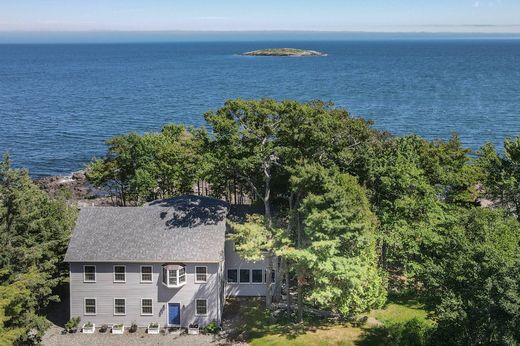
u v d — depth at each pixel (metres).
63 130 120.44
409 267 40.34
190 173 54.56
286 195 44.97
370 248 37.84
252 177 44.81
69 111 147.50
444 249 33.72
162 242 39.41
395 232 40.12
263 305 42.50
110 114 143.12
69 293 42.56
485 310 26.19
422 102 159.38
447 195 49.59
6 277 34.78
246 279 43.78
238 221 42.69
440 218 40.38
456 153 52.16
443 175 48.00
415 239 39.28
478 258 29.19
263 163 41.09
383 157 45.78
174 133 65.12
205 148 43.53
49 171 89.31
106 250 38.91
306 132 40.84
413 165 44.50
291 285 45.56
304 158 41.56
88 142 109.06
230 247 43.25
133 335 38.53
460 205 49.03
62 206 47.06
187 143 56.03
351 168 46.09
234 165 40.91
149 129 122.50
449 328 28.69
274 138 42.12
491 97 168.50
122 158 58.47
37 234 40.09
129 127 124.88
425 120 129.25
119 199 71.25
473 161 56.34
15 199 36.25
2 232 35.44
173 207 42.03
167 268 38.34
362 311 39.97
